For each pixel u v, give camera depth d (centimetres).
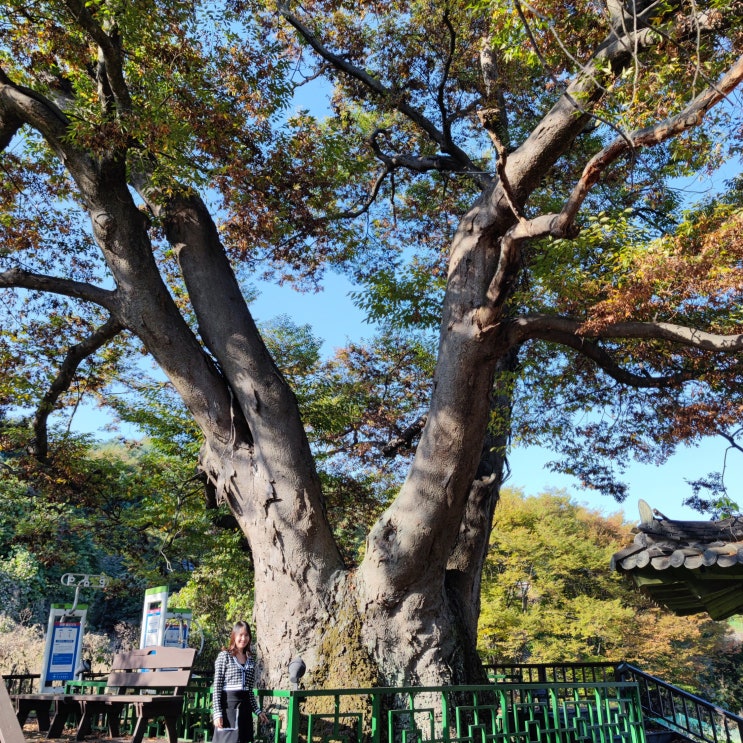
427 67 1306
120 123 907
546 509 3178
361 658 860
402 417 1716
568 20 835
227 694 637
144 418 1712
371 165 1457
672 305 839
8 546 3144
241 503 980
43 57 1072
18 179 1197
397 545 884
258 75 1138
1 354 1302
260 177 1196
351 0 1252
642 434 1198
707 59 760
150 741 838
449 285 933
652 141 595
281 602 911
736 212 721
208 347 1048
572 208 642
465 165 1252
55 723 830
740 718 988
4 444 1423
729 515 739
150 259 1017
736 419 879
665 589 786
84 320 1378
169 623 1534
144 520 1727
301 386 1822
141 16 877
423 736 830
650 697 1163
